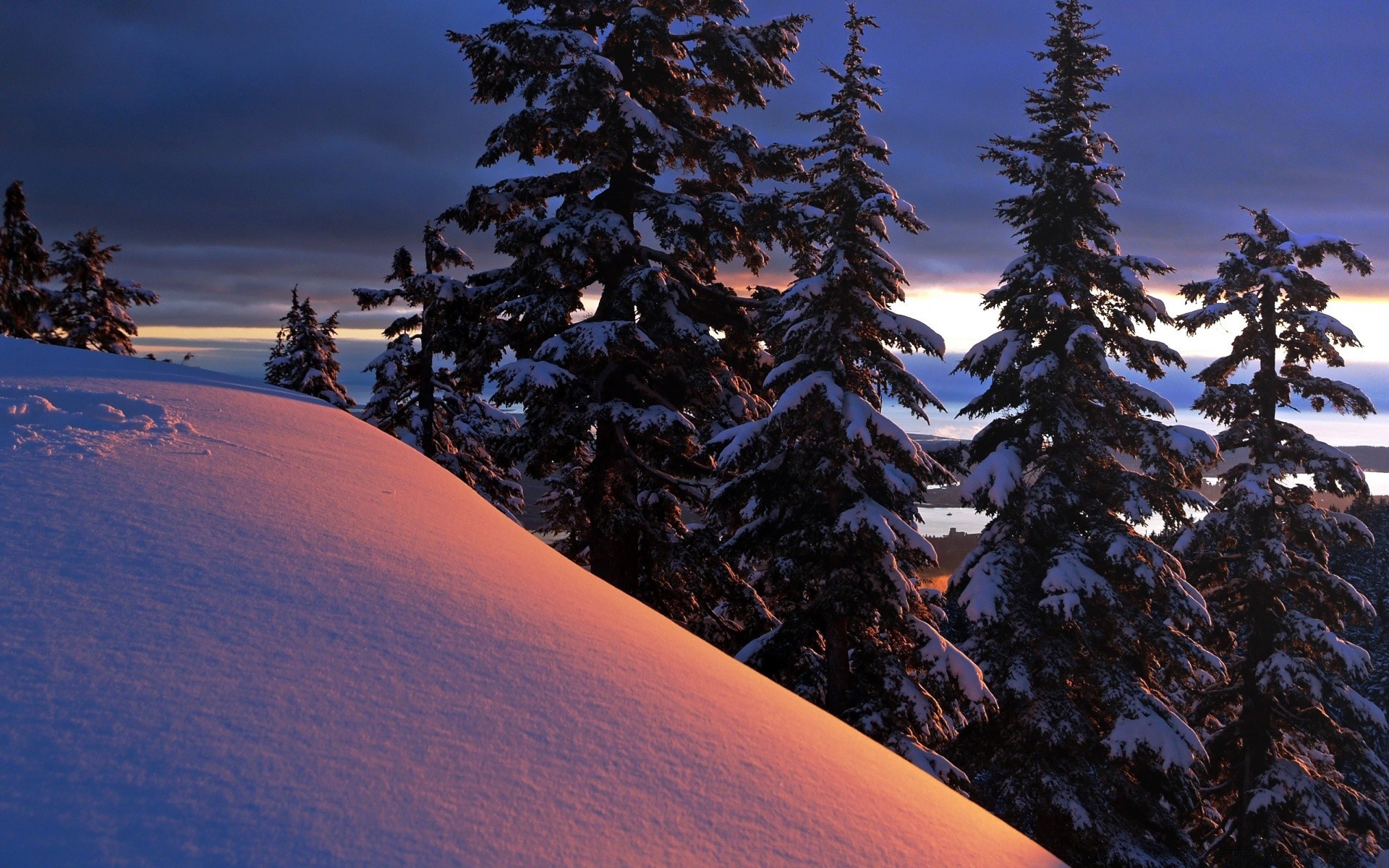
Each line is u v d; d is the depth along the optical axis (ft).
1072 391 60.13
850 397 45.75
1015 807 51.52
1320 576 69.82
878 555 44.32
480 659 8.59
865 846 7.06
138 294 125.39
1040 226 64.03
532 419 55.11
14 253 115.55
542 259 54.39
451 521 14.74
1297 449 70.54
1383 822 69.56
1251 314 69.05
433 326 62.18
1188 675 56.95
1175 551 70.85
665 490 60.29
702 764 7.63
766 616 55.77
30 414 16.49
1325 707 73.56
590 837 6.00
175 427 17.78
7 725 5.90
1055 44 64.59
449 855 5.42
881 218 47.62
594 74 51.67
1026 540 60.18
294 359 106.63
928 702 45.47
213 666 7.30
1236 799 75.77
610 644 10.06
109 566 9.20
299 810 5.56
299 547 10.98
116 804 5.27
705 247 55.88
